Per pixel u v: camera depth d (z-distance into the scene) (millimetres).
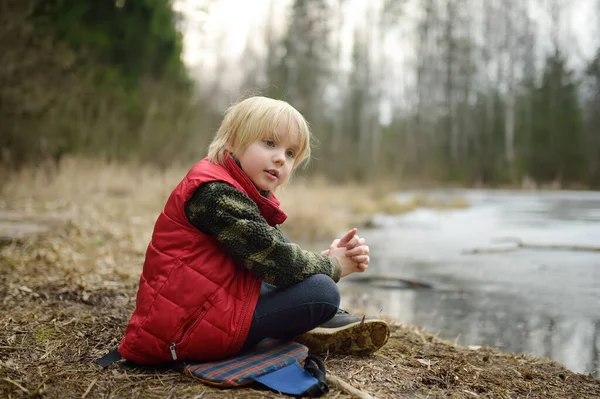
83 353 2014
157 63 15703
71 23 12086
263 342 2018
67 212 6512
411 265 5262
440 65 34156
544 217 10625
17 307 2562
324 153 28828
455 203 14969
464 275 4719
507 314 3385
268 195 2016
